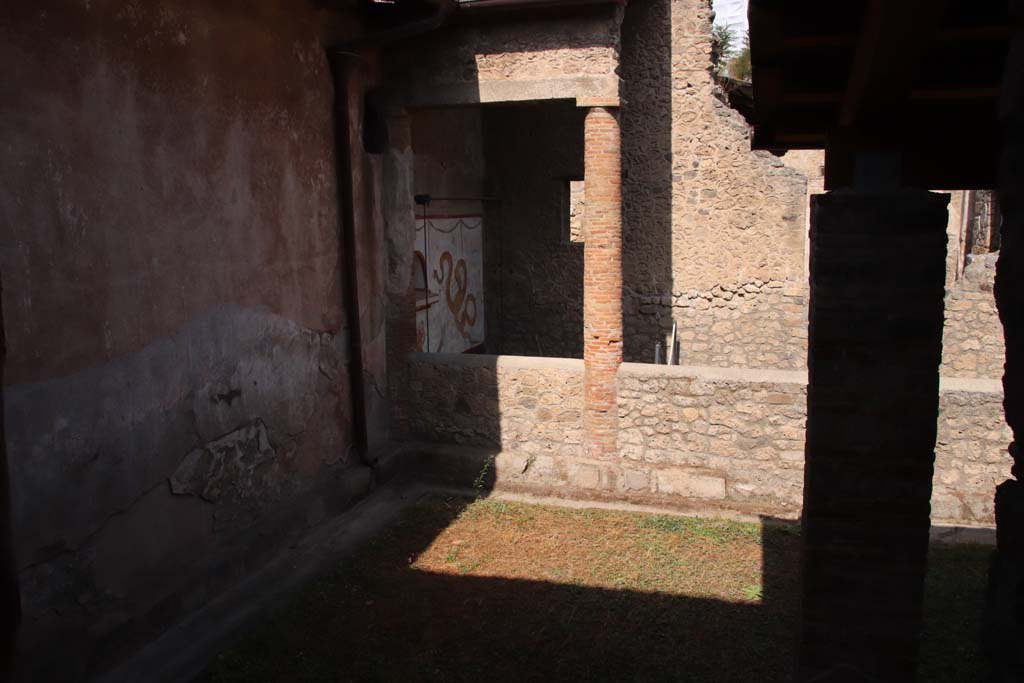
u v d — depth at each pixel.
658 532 6.54
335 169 6.95
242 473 5.79
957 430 6.36
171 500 5.09
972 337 8.90
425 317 9.62
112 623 4.56
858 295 2.48
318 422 6.76
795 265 9.49
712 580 5.68
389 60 7.62
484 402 7.80
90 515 4.43
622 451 7.38
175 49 4.98
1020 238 1.53
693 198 9.76
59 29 4.14
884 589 2.56
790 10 2.53
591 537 6.46
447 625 5.09
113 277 4.54
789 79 2.93
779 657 4.66
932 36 2.17
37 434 4.08
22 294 3.96
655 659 4.66
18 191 3.92
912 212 2.43
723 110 9.52
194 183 5.19
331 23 6.80
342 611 5.28
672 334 10.02
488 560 6.05
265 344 6.00
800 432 6.84
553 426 7.61
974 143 2.69
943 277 2.43
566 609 5.28
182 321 5.12
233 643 4.88
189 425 5.22
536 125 10.77
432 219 9.72
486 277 11.31
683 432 7.17
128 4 4.59
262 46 5.86
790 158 13.33
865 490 2.54
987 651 1.80
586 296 7.35
